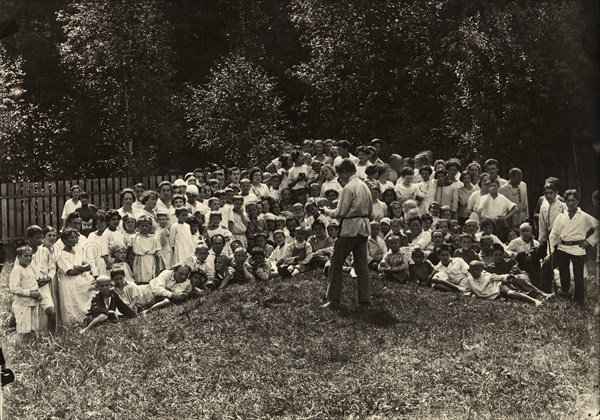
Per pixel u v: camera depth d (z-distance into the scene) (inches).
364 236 513.7
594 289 535.2
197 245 620.4
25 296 533.0
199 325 494.3
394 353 436.5
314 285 561.6
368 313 502.6
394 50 1240.8
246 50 1475.1
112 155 1296.8
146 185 1050.7
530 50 1031.0
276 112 1259.8
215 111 1240.8
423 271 586.2
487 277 559.5
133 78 1259.8
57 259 564.1
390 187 675.4
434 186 691.4
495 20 1072.8
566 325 470.3
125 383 406.6
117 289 564.7
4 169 1202.6
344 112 1256.2
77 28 1246.9
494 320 495.8
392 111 1251.2
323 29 1262.3
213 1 1573.6
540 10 1035.9
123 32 1247.5
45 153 1275.8
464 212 697.0
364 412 363.6
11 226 1018.7
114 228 607.5
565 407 353.1
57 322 562.6
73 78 1311.5
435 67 1214.9
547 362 410.0
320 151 751.7
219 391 393.7
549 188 587.5
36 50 1355.8
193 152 1439.5
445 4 1229.1
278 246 623.2
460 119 1134.4
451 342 451.8
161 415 368.5
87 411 373.7
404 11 1218.0
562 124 1025.5
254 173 743.1
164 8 1514.5
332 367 420.5
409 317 502.3
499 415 347.3
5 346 490.3
